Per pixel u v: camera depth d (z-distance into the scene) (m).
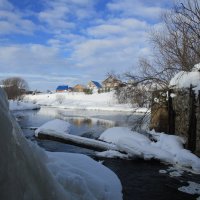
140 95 21.86
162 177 11.61
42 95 100.81
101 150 16.53
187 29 20.55
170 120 17.83
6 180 2.93
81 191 4.69
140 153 14.16
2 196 2.84
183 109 16.09
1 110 3.08
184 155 13.36
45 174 3.69
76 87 126.06
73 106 72.94
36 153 3.75
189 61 20.91
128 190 10.11
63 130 21.06
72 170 5.44
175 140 15.16
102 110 61.47
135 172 12.29
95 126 30.19
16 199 3.01
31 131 23.83
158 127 20.19
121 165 13.42
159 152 13.99
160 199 9.33
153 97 20.95
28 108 63.59
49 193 3.63
